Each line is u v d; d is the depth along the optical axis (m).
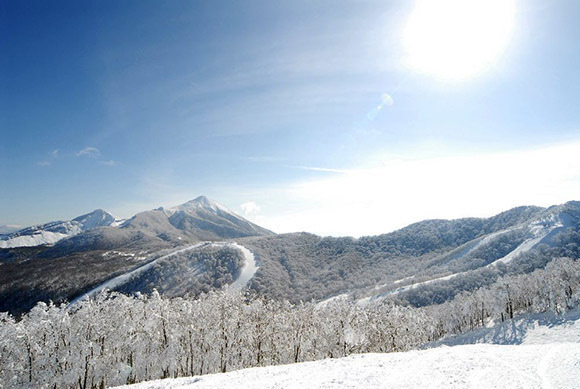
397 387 19.30
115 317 51.41
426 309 150.50
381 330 66.31
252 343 54.34
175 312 54.53
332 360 30.66
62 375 45.53
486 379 19.58
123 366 49.78
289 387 20.92
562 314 84.88
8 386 43.41
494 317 106.81
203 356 56.28
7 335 44.09
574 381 17.98
